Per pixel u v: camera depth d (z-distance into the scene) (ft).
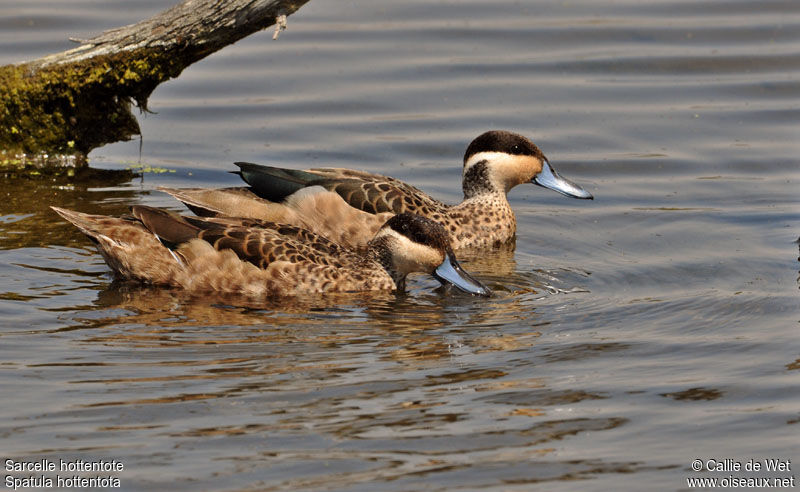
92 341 37.86
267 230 46.06
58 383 34.09
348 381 34.58
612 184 59.82
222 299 43.60
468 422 31.63
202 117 68.44
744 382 34.53
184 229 44.98
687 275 46.11
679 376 35.12
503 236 53.62
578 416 32.14
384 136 65.36
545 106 68.90
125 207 54.54
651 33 78.48
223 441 30.35
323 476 28.48
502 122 66.74
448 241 45.85
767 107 68.44
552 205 58.34
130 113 63.16
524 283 46.14
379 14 83.35
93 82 59.82
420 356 36.96
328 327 40.19
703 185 59.11
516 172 55.01
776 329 39.34
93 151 64.54
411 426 31.35
